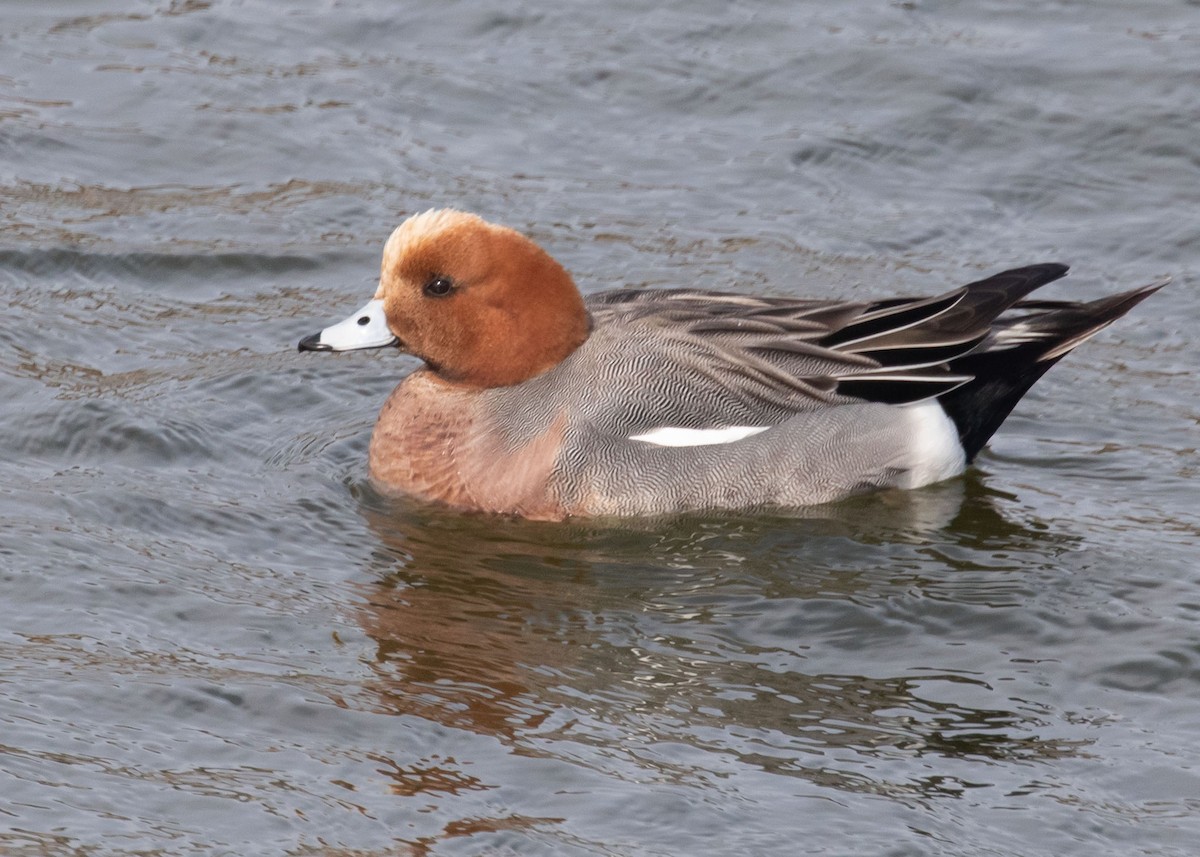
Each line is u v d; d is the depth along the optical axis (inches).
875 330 520.4
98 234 655.1
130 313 613.3
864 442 516.1
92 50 772.6
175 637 419.5
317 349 514.3
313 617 436.1
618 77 746.8
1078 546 483.2
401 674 409.4
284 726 383.6
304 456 533.0
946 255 644.7
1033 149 697.6
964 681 413.4
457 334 510.3
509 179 690.2
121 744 372.5
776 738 387.2
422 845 344.2
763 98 732.0
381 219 668.7
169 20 794.8
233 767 367.2
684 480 506.3
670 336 516.4
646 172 695.1
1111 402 568.7
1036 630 437.7
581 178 690.8
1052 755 381.1
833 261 641.6
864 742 386.3
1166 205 667.4
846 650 429.4
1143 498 511.8
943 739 387.9
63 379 561.6
